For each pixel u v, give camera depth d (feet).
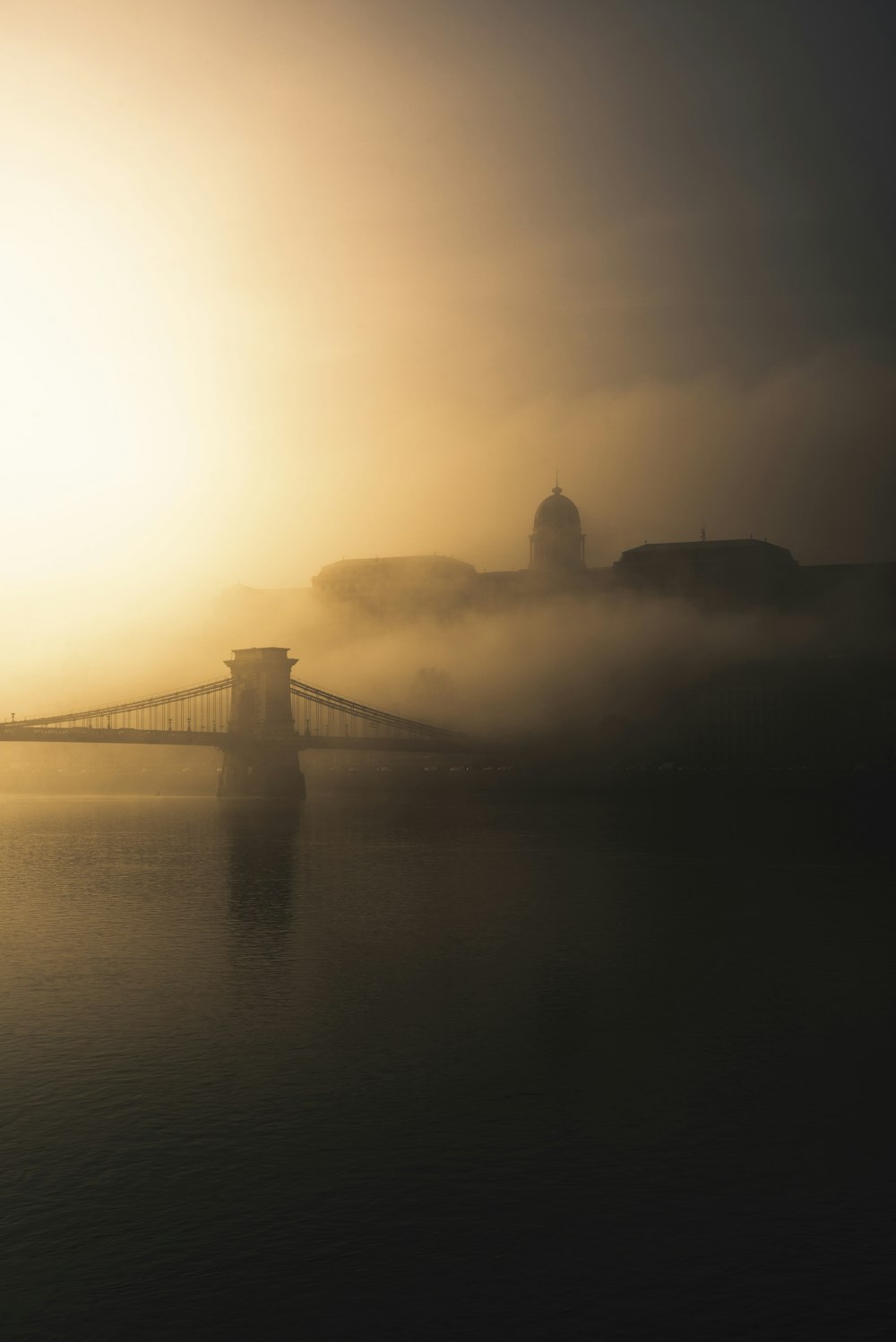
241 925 177.27
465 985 133.08
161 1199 75.66
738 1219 72.18
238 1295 64.28
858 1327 61.00
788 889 219.82
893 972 139.64
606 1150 82.94
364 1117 89.76
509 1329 60.95
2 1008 123.44
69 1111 91.66
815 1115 89.35
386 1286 64.95
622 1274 66.08
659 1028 114.32
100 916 187.42
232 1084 97.86
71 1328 61.36
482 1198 75.56
